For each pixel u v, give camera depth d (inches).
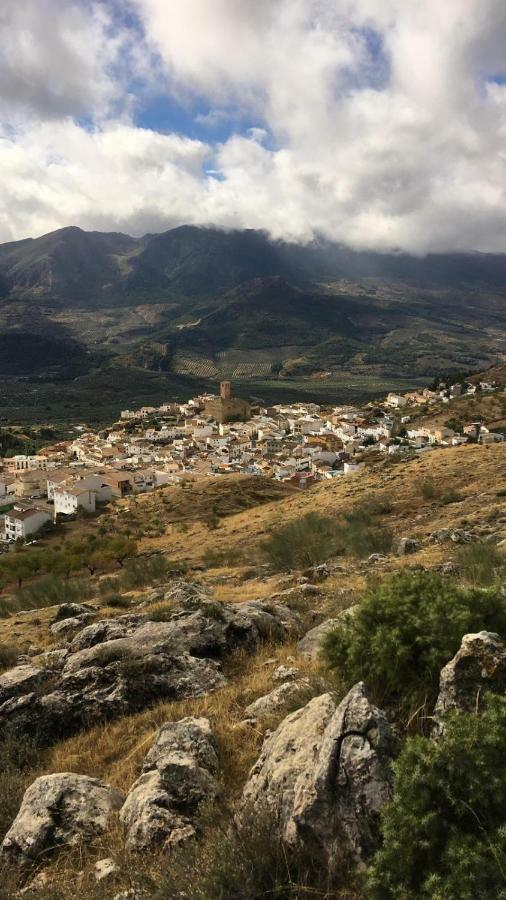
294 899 185.9
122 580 1195.9
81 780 292.2
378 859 168.7
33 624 833.5
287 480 4333.2
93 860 241.6
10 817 290.7
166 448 6535.4
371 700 233.1
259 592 812.0
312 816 198.2
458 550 807.7
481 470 1721.2
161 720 376.2
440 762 181.5
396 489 1740.9
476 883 151.3
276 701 345.7
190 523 2596.0
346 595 620.1
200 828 235.0
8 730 385.1
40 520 3545.8
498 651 231.3
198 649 487.5
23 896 216.5
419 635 268.4
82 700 410.9
